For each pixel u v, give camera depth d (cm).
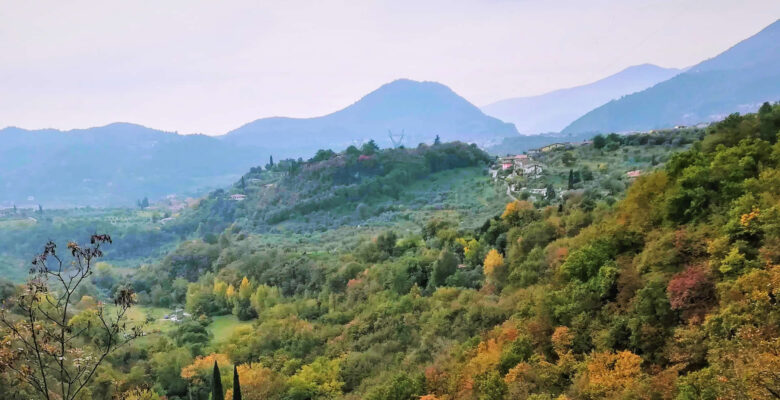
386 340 8256
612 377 4178
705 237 5072
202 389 7931
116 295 2334
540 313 5847
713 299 4409
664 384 3822
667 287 4734
